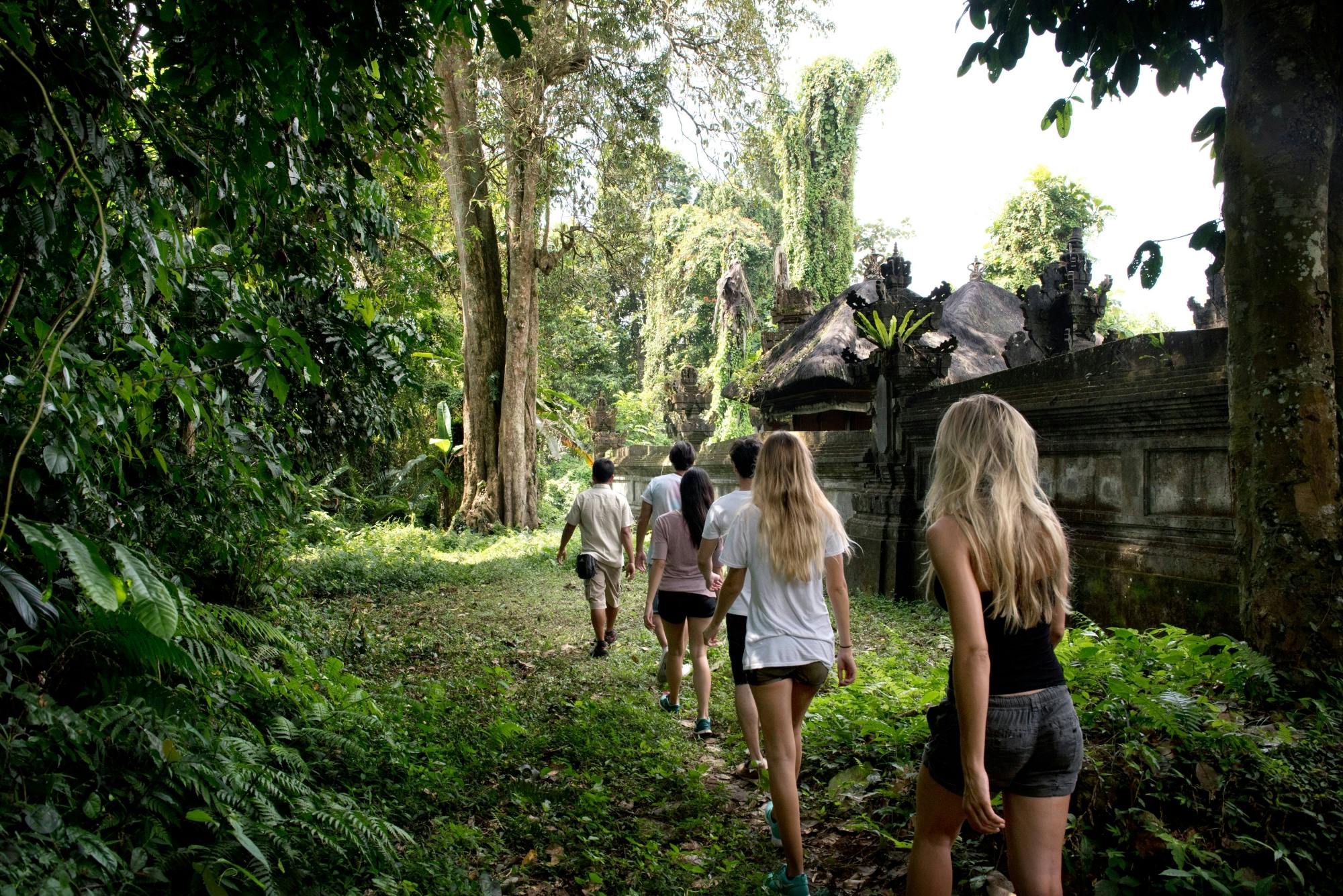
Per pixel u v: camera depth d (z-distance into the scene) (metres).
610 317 37.47
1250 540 4.49
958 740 2.44
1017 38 5.20
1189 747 3.45
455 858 3.51
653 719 5.59
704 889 3.49
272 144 3.84
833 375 17.20
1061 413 8.29
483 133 17.84
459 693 6.10
